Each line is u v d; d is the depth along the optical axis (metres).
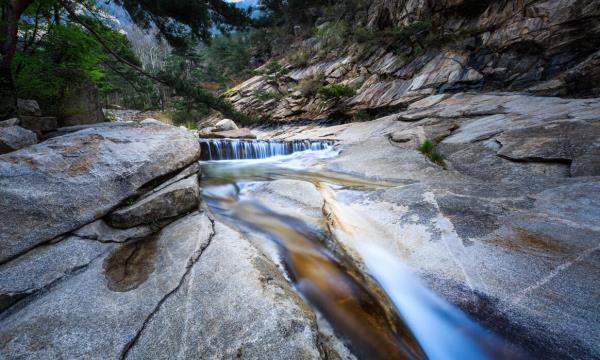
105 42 9.43
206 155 10.33
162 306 2.16
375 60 26.02
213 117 35.00
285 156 11.54
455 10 21.30
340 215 4.35
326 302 2.55
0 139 3.90
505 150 6.40
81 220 3.05
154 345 1.84
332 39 33.78
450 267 3.05
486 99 12.41
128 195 3.54
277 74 36.19
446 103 13.96
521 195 4.30
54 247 2.77
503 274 2.83
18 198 2.77
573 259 2.83
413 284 2.93
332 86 24.11
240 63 55.06
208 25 9.91
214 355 1.75
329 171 8.08
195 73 48.31
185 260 2.69
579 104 8.25
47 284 2.40
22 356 1.74
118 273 2.59
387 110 20.36
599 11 13.85
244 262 2.64
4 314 2.15
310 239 3.56
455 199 4.46
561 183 4.45
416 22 21.97
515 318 2.39
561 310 2.36
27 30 8.77
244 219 4.18
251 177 7.09
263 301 2.14
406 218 4.14
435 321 2.54
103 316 2.06
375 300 2.69
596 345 2.05
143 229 3.32
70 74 9.42
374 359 2.10
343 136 14.65
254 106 33.44
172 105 35.44
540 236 3.24
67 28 8.87
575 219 3.40
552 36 15.41
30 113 6.86
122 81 37.50
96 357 1.76
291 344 1.82
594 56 12.73
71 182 3.18
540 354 2.12
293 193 4.91
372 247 3.57
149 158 4.06
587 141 5.43
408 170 7.04
